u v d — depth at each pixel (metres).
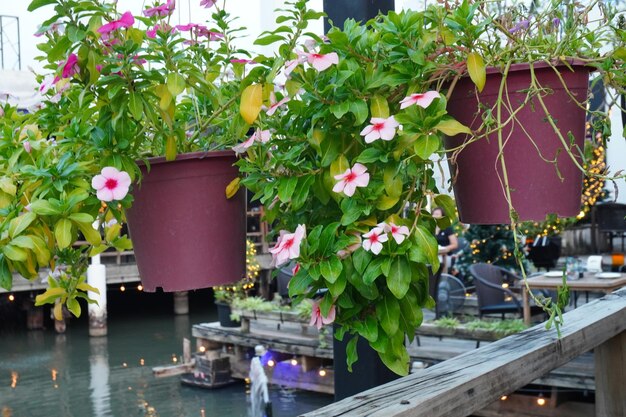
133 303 17.62
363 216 1.09
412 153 1.07
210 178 1.24
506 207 1.20
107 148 1.16
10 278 1.16
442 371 1.38
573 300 7.51
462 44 1.13
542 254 9.02
